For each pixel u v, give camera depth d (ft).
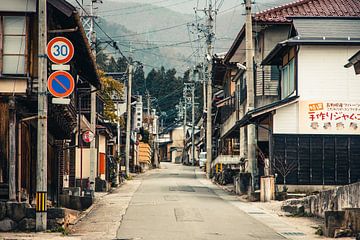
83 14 108.68
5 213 58.80
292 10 127.34
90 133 100.73
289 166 98.02
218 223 68.03
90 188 106.42
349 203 63.26
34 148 69.56
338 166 98.58
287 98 98.84
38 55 59.67
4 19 61.67
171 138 387.96
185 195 106.73
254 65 122.52
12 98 59.93
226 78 174.70
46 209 59.31
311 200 76.38
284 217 75.72
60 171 88.89
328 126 98.84
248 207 87.10
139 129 246.06
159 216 73.82
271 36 126.11
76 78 88.63
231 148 156.46
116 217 73.82
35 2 61.62
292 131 98.58
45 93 58.80
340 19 106.73
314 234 60.59
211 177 172.45
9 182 59.36
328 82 99.25
